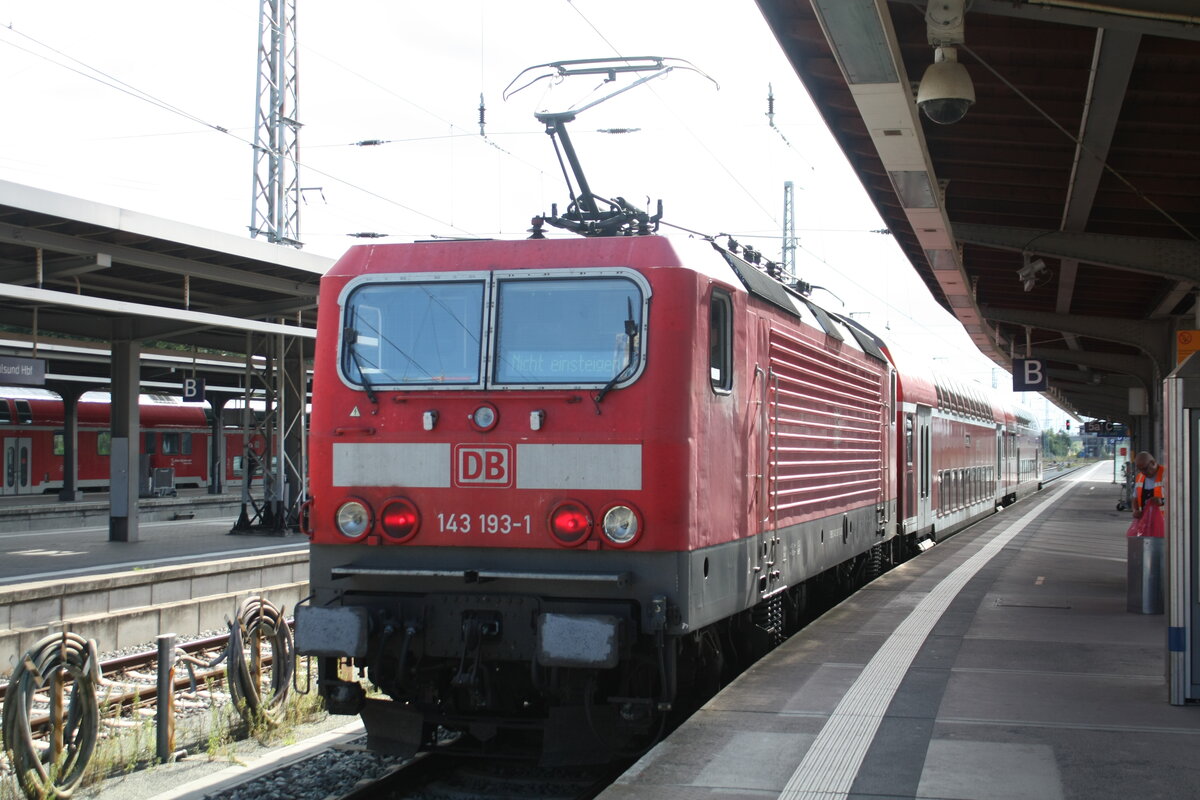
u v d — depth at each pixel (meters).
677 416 7.06
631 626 6.96
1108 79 9.58
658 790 5.75
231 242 17.91
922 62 10.34
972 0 7.80
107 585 13.75
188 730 9.28
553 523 7.09
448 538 7.28
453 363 7.45
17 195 14.49
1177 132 11.54
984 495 29.53
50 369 33.84
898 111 9.97
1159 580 11.66
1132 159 12.47
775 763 6.19
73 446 36.97
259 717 9.11
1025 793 5.64
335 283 7.73
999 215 15.82
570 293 7.35
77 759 7.61
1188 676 7.44
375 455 7.45
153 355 26.88
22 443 38.81
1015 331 31.33
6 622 12.42
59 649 7.53
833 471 11.48
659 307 7.17
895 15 9.73
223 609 14.64
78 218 15.27
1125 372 32.56
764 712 7.32
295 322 25.05
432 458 7.34
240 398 42.22
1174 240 15.36
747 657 9.79
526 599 7.12
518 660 7.13
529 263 7.46
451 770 7.92
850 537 12.38
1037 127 12.06
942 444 21.62
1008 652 9.45
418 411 7.40
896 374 16.16
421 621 7.29
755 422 8.57
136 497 23.09
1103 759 6.21
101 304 15.70
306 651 7.27
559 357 7.27
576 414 7.14
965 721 7.07
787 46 10.34
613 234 8.18
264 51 23.16
